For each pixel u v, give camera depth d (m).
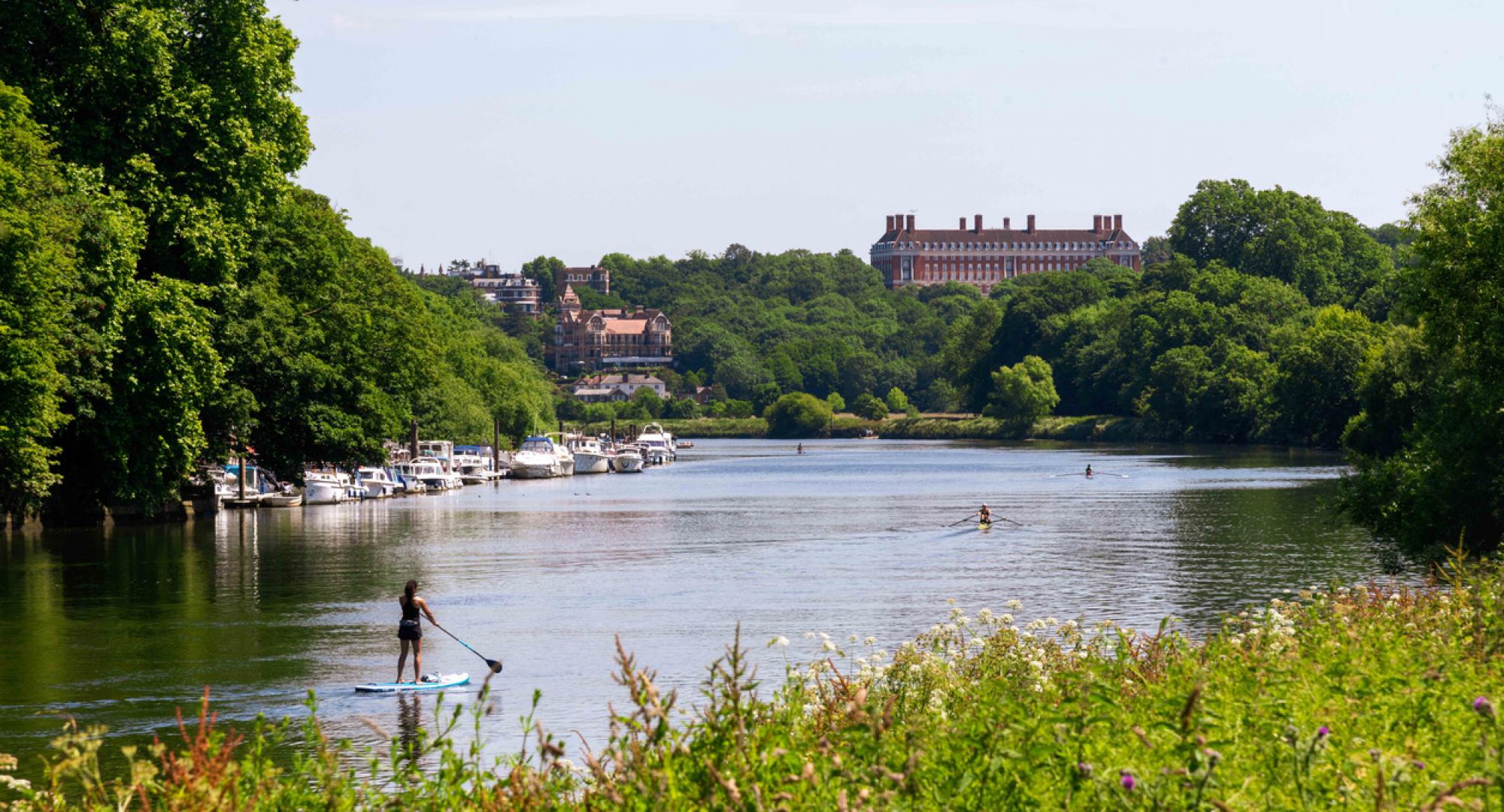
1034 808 13.79
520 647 48.91
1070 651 27.75
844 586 67.50
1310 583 66.94
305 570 73.00
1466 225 63.91
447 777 16.34
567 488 177.38
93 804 15.78
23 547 82.44
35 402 65.81
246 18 83.94
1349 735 15.84
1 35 73.62
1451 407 65.62
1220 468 181.25
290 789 15.66
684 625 54.53
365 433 110.00
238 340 96.94
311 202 121.25
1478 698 14.16
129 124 77.38
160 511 104.62
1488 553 57.34
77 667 44.44
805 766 13.05
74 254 69.81
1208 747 13.67
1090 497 135.12
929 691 21.84
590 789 16.25
